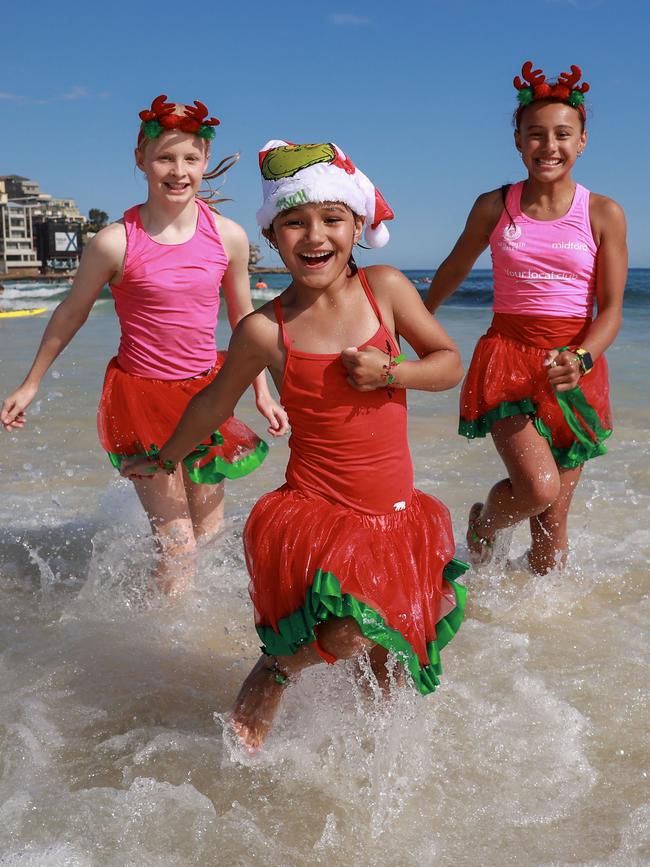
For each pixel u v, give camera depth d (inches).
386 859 91.1
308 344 110.8
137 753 108.5
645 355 427.8
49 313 1001.5
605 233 156.7
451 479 222.1
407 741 108.5
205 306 160.7
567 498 162.2
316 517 108.7
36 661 133.3
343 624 105.1
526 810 97.7
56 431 277.3
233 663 134.7
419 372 108.3
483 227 165.2
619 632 138.6
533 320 157.6
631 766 104.6
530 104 155.3
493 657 130.1
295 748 109.5
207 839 93.5
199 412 121.0
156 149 153.9
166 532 159.5
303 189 106.7
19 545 183.9
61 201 6210.6
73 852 90.2
